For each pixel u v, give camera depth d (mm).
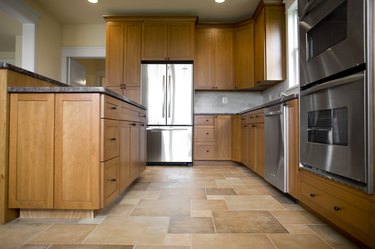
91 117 1815
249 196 2486
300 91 2053
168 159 4500
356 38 1317
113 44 4605
